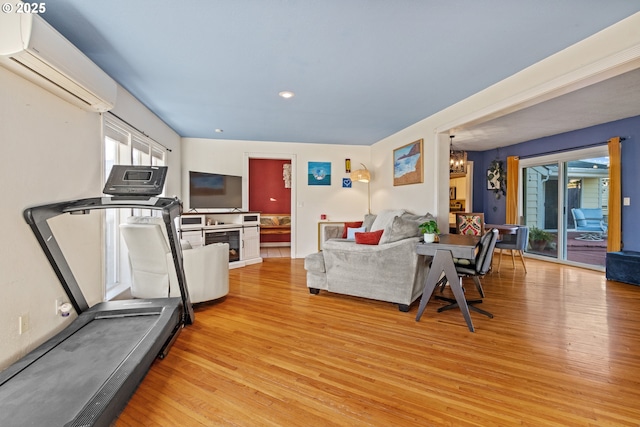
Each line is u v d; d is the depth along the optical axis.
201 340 2.34
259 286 3.91
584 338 2.36
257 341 2.33
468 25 2.01
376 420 1.47
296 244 5.92
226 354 2.12
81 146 2.33
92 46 2.26
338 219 6.06
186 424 1.44
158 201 2.21
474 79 2.87
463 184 7.18
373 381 1.80
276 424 1.44
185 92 3.21
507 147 6.36
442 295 3.50
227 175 5.34
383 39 2.19
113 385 1.38
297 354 2.12
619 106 3.83
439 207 3.95
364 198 6.17
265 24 1.99
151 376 1.84
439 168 3.94
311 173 5.94
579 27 2.04
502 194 6.46
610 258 4.11
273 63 2.56
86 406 1.24
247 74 2.77
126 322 2.12
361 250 3.15
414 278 2.96
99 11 1.84
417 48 2.31
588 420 1.46
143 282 2.99
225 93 3.24
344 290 3.31
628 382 1.77
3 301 1.62
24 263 1.76
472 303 3.17
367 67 2.63
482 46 2.28
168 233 2.29
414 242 2.91
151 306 2.34
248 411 1.53
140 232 2.78
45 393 1.33
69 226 2.22
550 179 5.55
